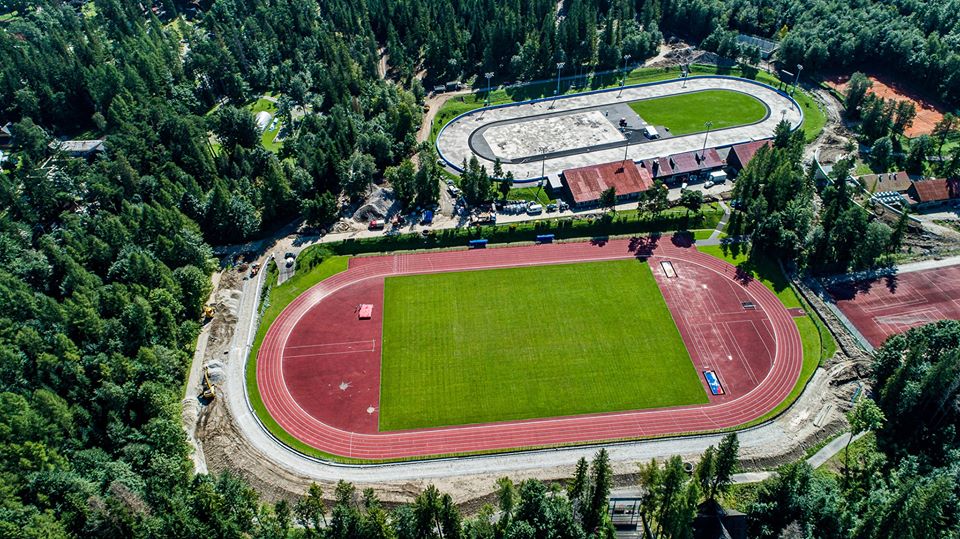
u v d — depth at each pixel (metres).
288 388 129.88
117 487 97.56
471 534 95.19
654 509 100.25
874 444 115.38
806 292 148.12
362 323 144.50
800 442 117.06
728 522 100.75
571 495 99.19
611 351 135.88
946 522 99.06
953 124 195.88
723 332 139.88
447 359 135.00
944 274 150.25
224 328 142.75
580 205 174.88
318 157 178.75
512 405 125.38
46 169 187.62
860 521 97.88
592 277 155.12
